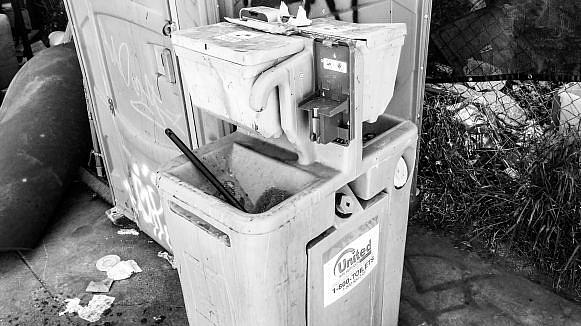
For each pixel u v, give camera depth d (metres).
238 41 1.52
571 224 2.55
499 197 2.82
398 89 2.75
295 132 1.59
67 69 3.28
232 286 1.61
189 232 1.68
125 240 3.04
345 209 1.70
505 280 2.60
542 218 2.61
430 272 2.68
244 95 1.48
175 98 2.29
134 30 2.34
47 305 2.60
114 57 2.58
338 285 1.79
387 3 2.55
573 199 2.56
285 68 1.47
